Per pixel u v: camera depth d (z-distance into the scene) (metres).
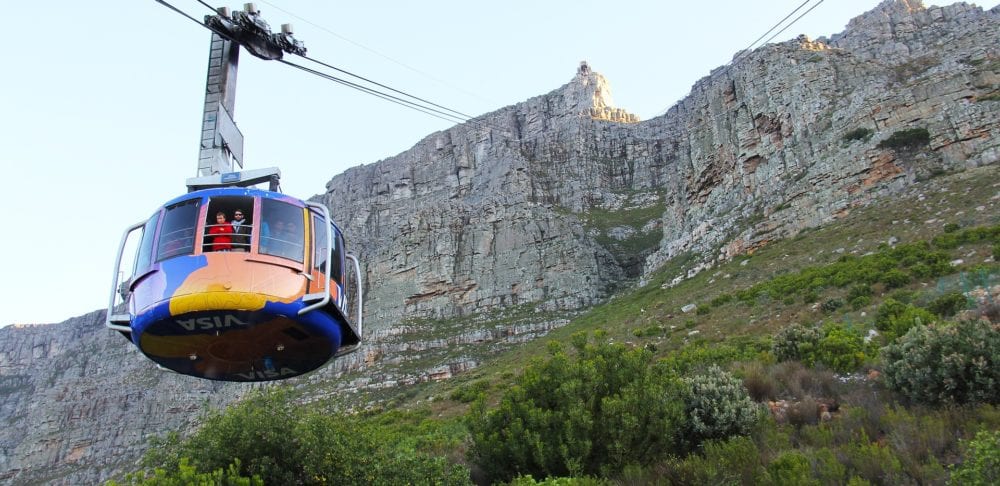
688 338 45.41
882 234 51.41
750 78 88.94
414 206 170.88
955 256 39.78
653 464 16.50
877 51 107.31
